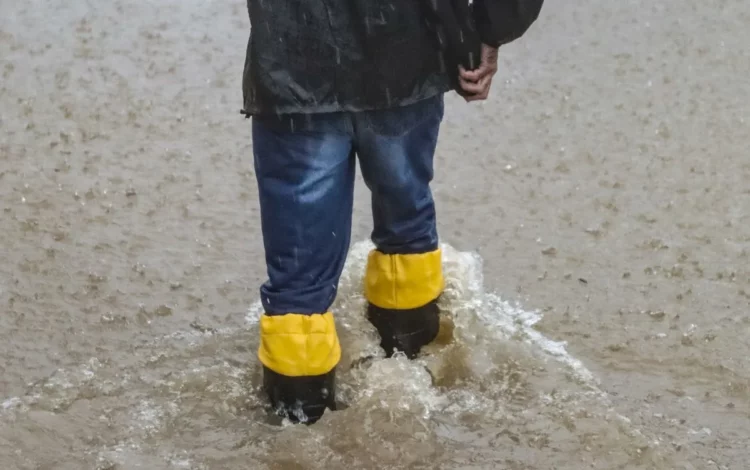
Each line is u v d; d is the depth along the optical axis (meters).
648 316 4.18
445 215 4.77
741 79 5.96
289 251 3.56
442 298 4.04
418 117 3.59
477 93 3.56
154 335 4.08
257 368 3.90
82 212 4.73
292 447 3.58
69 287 4.29
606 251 4.54
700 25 6.84
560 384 3.87
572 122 5.54
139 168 5.07
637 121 5.54
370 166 3.62
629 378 3.91
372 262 3.87
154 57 6.21
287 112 3.45
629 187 4.97
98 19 6.78
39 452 3.59
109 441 3.63
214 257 4.49
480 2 3.47
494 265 4.46
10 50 6.24
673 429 3.71
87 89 5.77
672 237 4.62
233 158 5.18
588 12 7.12
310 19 3.42
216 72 6.04
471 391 3.83
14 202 4.78
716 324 4.14
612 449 3.63
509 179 5.04
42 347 4.00
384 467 3.55
